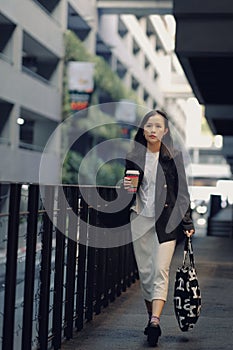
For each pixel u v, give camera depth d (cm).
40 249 512
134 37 6550
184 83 7762
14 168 3447
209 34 1409
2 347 425
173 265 1295
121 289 909
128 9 4906
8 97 3353
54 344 552
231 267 1289
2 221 417
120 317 718
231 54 1409
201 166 10750
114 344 582
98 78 4747
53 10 4231
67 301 595
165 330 649
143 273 599
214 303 830
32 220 469
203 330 653
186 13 1410
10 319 425
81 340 597
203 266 1294
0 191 409
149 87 7212
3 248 422
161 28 7494
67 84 4234
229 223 2942
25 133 4325
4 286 425
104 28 5328
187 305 599
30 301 472
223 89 2061
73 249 598
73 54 4256
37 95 3803
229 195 3988
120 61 5972
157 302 582
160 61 7775
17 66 3462
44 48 3962
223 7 1398
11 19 3356
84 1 4684
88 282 684
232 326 679
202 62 1639
